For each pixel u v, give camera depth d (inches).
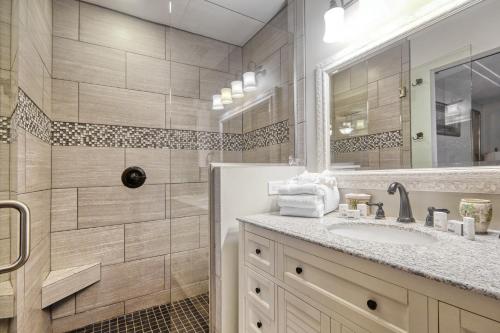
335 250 30.7
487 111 35.8
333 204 52.7
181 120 84.2
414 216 43.4
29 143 50.3
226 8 73.7
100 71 74.4
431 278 21.6
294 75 69.6
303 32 67.4
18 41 44.8
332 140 59.9
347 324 29.8
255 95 77.5
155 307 78.4
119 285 74.7
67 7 70.6
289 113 70.5
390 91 48.1
